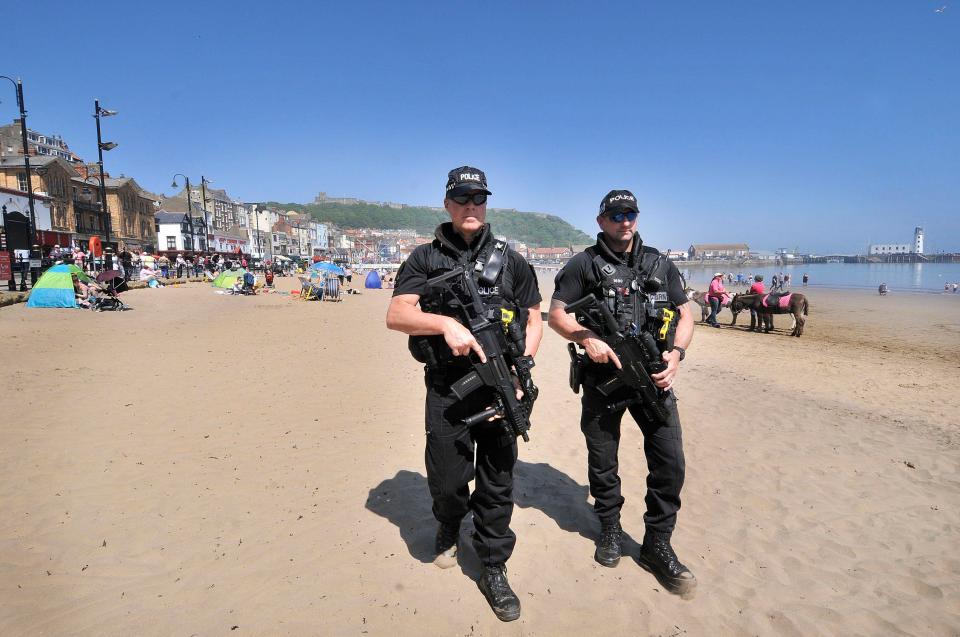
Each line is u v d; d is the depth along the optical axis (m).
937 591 3.20
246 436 5.36
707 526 3.96
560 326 3.14
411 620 2.70
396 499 4.04
